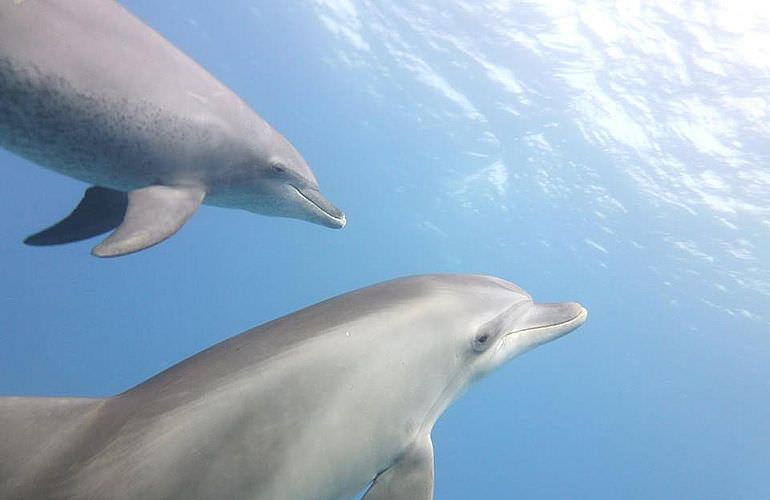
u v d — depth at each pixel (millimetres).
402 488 3961
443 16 23250
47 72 5086
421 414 4098
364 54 27109
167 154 5844
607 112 24234
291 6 26000
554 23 21438
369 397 3727
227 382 3299
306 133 33469
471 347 4461
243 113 6395
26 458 2979
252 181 6590
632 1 19531
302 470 3383
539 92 24734
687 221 27828
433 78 26688
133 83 5520
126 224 5336
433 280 4625
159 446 3035
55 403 3227
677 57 20797
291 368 3473
